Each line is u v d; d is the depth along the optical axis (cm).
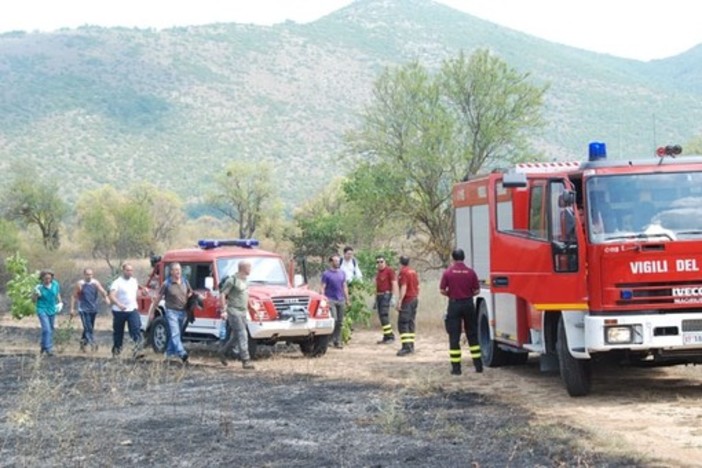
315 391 1490
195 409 1341
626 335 1298
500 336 1656
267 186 8562
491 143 3584
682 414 1235
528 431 1120
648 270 1302
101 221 7000
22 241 5969
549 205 1364
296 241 4700
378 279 2323
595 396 1406
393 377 1664
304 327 1977
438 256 3656
